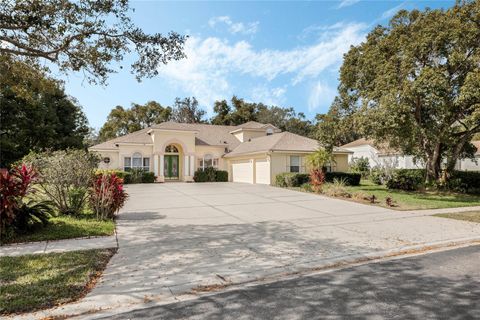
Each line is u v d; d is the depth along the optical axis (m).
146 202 15.11
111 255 6.43
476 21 16.66
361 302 4.22
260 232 8.70
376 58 19.50
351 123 21.28
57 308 4.07
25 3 8.03
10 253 6.47
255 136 34.75
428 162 20.91
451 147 20.02
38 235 7.84
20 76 11.22
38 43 9.56
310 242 7.59
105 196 10.12
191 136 30.39
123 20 9.24
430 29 16.91
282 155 24.62
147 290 4.67
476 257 6.46
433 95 15.59
